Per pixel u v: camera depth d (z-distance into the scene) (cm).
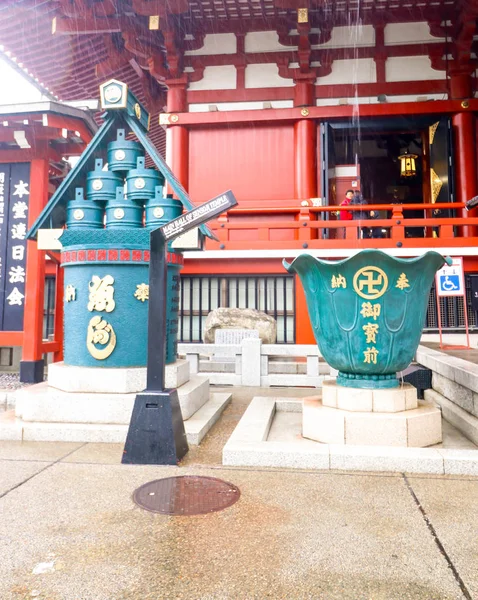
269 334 1130
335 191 1572
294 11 1382
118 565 260
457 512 332
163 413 446
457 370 595
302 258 502
